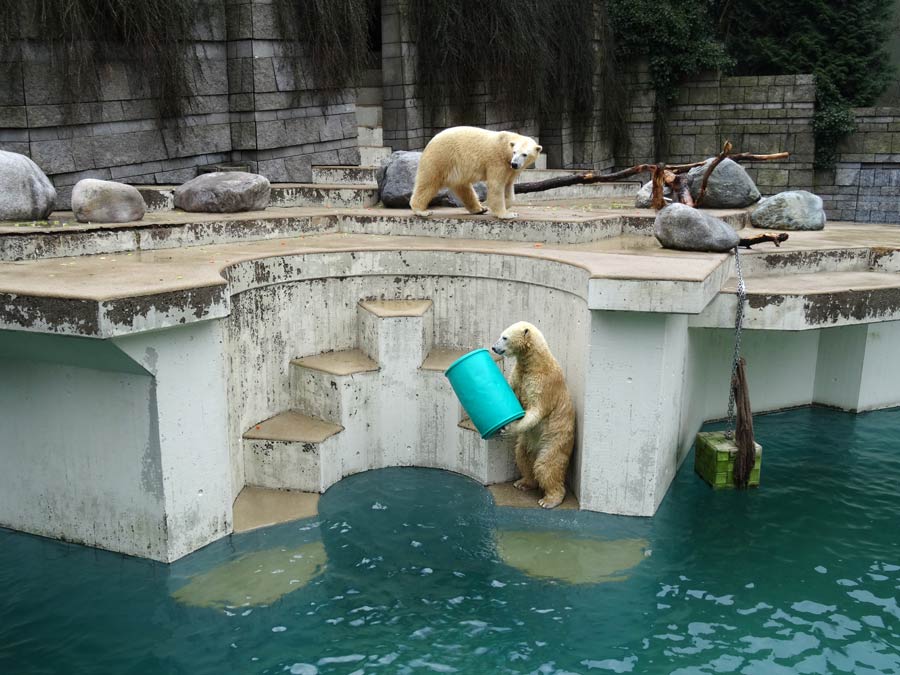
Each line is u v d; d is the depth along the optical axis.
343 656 4.02
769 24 19.45
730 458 5.88
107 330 4.08
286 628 4.24
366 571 4.77
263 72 9.86
